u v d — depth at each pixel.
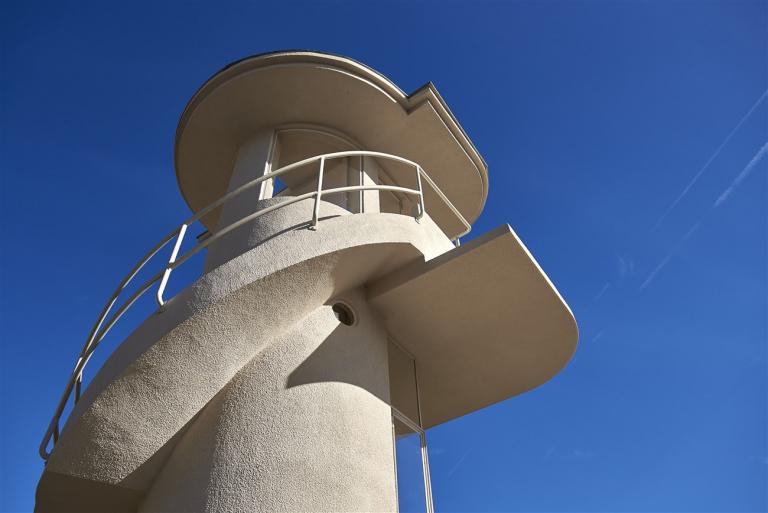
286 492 4.46
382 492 4.99
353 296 6.05
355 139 8.08
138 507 4.86
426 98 7.86
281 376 5.04
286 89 7.49
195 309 4.49
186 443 4.82
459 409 7.70
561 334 6.49
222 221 6.92
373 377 5.71
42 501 4.68
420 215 6.25
